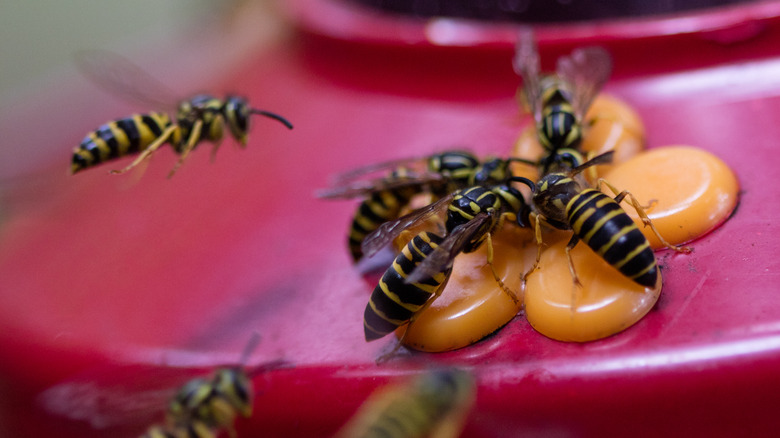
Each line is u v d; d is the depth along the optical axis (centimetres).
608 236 13
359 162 15
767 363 12
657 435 12
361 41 16
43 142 17
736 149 14
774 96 14
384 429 12
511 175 14
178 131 14
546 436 12
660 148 14
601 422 12
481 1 16
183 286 14
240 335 14
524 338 13
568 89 14
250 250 14
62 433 13
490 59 16
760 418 12
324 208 15
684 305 13
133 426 13
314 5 17
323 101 16
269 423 13
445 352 13
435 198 14
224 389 13
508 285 13
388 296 13
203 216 15
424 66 16
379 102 16
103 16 28
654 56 15
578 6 15
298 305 14
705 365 12
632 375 12
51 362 14
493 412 13
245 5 20
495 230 13
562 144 14
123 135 14
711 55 15
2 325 14
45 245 15
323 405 13
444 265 13
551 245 13
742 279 13
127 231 15
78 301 14
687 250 13
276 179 15
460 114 15
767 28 15
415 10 16
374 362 13
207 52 19
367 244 13
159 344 14
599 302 13
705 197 13
